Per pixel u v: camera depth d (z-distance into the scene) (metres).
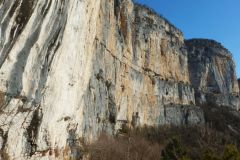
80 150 41.44
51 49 29.53
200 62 139.38
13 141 25.48
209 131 88.00
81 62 39.34
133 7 94.56
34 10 26.09
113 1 75.94
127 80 80.56
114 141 59.94
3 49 23.39
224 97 137.62
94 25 45.25
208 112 118.81
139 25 96.75
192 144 76.50
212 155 30.34
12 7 23.92
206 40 151.00
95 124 56.62
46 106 29.81
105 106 64.38
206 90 136.12
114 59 73.25
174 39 121.50
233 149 28.30
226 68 149.12
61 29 30.84
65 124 35.59
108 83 68.12
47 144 30.52
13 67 24.59
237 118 122.19
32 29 26.22
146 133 81.50
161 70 106.75
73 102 37.38
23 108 26.33
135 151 57.22
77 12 34.91
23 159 26.66
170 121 100.06
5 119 24.56
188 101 115.56
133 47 89.69
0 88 23.66
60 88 32.72
